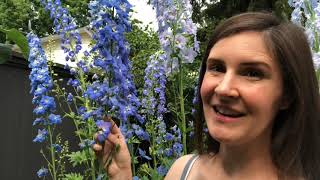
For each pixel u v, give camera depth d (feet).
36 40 3.67
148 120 4.54
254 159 1.66
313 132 1.66
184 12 3.81
